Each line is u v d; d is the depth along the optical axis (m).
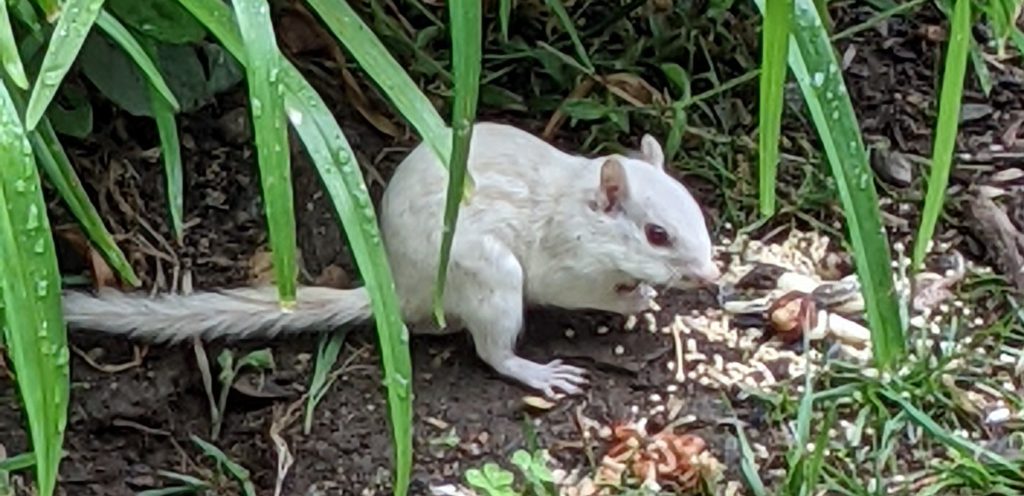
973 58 2.67
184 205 2.49
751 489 2.19
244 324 2.30
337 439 2.25
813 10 1.57
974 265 2.54
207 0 1.62
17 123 1.48
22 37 2.04
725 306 2.46
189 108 2.48
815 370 2.36
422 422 2.27
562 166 2.32
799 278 2.49
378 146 2.61
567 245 2.28
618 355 2.38
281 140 1.51
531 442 2.24
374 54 1.60
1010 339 2.42
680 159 2.64
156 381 2.29
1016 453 2.24
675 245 2.24
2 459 2.17
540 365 2.34
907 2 2.88
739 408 2.31
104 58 2.34
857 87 2.78
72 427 2.24
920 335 2.40
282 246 1.53
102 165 2.49
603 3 2.83
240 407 2.30
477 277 2.27
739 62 2.76
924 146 2.71
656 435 2.26
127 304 2.28
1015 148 2.71
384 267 1.61
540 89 2.71
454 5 1.48
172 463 2.22
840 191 1.59
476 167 2.28
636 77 2.71
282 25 2.65
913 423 2.28
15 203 1.48
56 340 1.53
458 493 2.18
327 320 2.32
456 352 2.38
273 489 2.19
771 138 1.56
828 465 2.23
